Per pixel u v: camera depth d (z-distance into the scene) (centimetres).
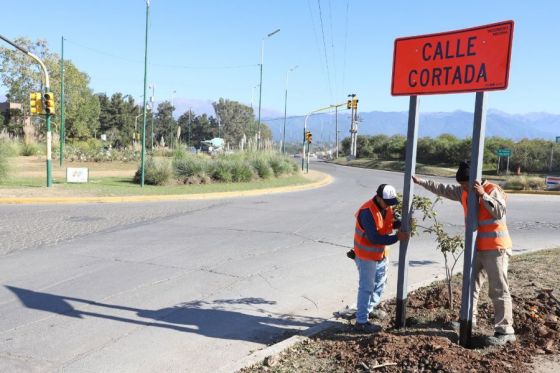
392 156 7162
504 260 466
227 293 684
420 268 834
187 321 578
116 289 692
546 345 446
